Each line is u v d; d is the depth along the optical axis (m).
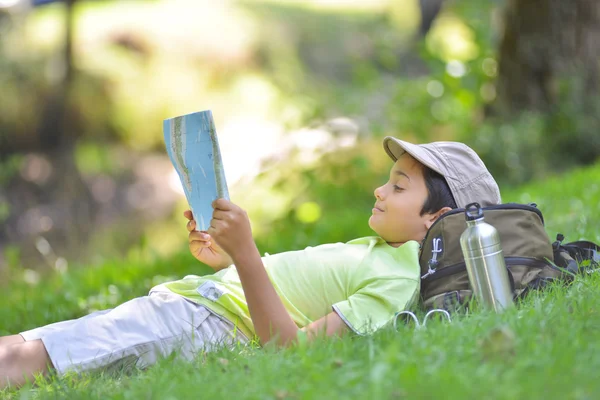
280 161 11.92
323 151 12.12
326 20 28.05
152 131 22.33
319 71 25.75
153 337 3.90
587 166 12.53
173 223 19.81
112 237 19.25
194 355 3.69
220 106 23.06
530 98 13.50
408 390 2.60
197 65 23.75
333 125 12.37
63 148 21.27
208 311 4.02
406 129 13.52
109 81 22.25
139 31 23.66
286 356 3.29
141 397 3.04
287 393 2.79
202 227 3.69
